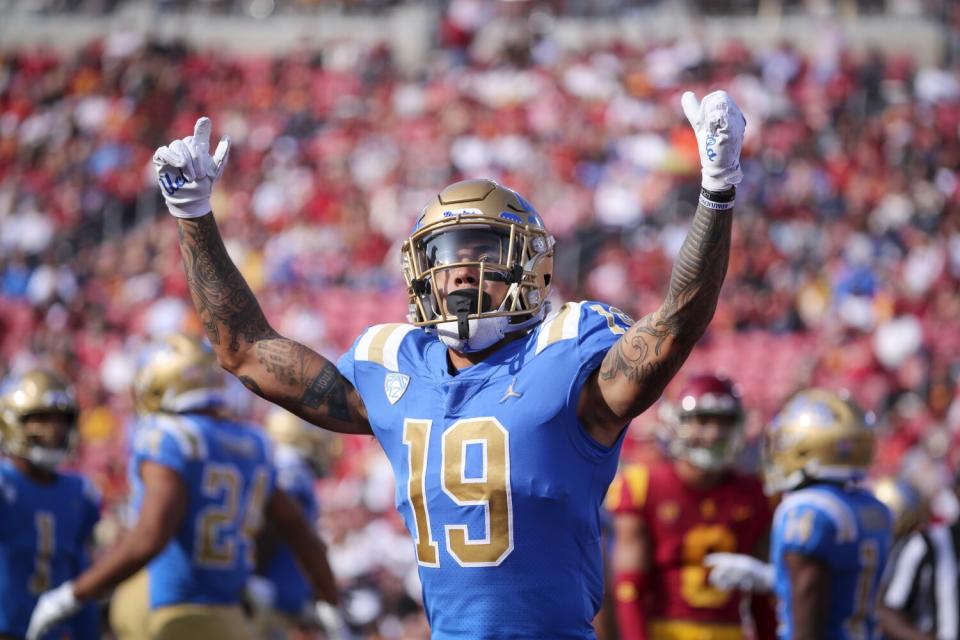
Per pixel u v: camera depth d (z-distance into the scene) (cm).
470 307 1037
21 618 1914
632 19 8662
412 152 7212
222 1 9331
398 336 1095
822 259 5944
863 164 6888
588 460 1008
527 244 1066
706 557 1930
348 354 1110
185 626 1947
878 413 5047
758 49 8288
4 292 6481
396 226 6619
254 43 9144
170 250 6588
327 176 7106
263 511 2089
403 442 1041
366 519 3869
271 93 8106
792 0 8838
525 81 7775
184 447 1936
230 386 2111
